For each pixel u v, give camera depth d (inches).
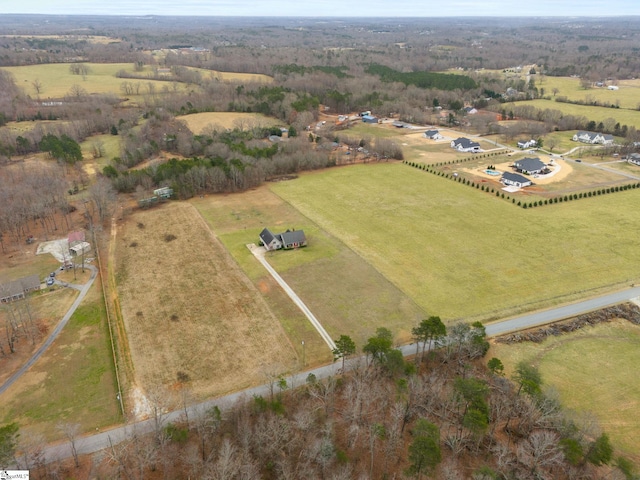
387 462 1923.0
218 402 2220.7
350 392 2140.7
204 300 3058.6
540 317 2859.3
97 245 3806.6
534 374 2234.3
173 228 4163.4
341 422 2121.1
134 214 4490.7
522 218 4298.7
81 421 2134.6
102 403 2241.6
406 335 2701.8
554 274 3324.3
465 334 2472.9
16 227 4050.2
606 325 2800.2
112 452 1931.6
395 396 2244.1
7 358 2527.1
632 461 1914.4
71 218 4384.8
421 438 1792.6
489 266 3432.6
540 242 3804.1
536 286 3179.1
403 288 3161.9
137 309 2970.0
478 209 4525.1
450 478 1750.7
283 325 2797.7
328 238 3932.1
